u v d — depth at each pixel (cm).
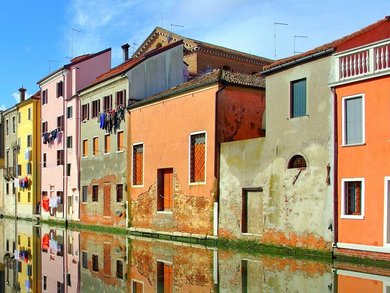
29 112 5062
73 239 2877
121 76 3234
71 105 4103
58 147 4347
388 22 1959
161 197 2836
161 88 3338
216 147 2403
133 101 3192
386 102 1659
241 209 2239
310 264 1667
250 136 2527
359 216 1719
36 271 1717
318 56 1897
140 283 1340
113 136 3381
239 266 1633
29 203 5003
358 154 1739
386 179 1644
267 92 2153
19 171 5297
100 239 2814
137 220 3033
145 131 2994
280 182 2047
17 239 2991
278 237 2039
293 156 1997
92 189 3684
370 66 1708
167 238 2716
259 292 1166
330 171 1827
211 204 2398
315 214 1878
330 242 1812
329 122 1848
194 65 4338
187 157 2591
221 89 2442
